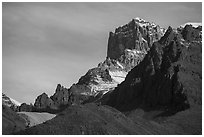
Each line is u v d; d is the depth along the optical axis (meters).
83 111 174.38
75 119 169.38
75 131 161.00
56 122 167.50
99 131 161.75
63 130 162.00
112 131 163.50
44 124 168.00
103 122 168.88
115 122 174.12
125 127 174.25
